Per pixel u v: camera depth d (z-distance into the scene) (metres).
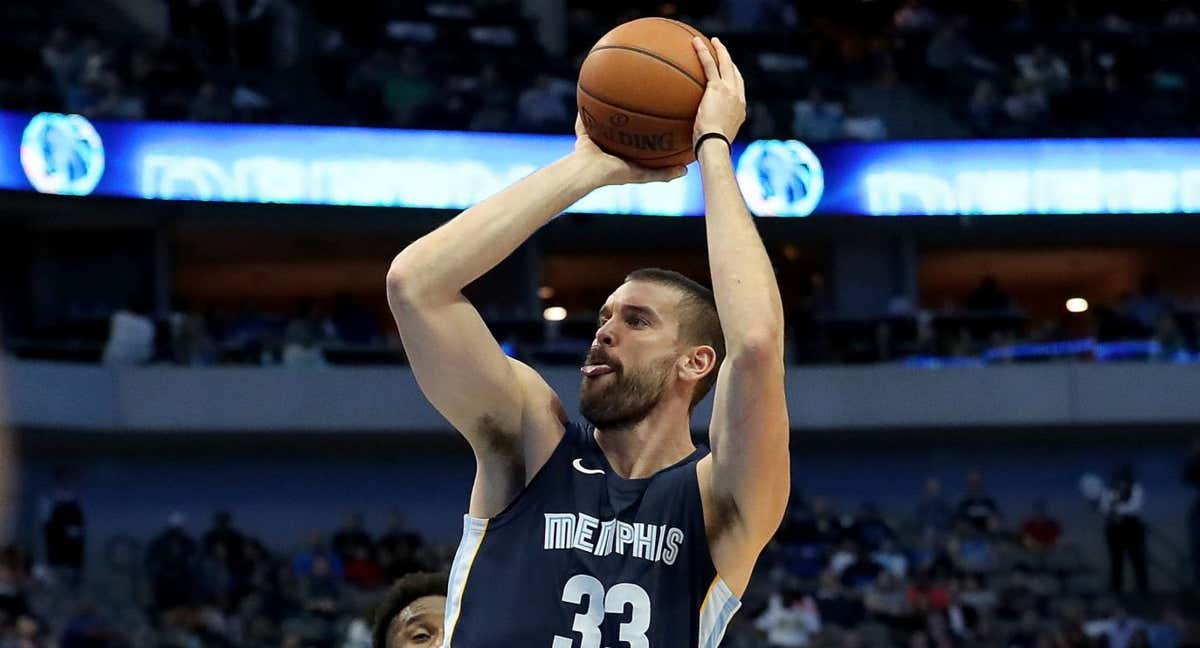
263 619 22.11
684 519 4.25
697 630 4.20
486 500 4.32
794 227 31.91
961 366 30.62
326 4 33.09
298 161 29.25
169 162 28.30
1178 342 30.92
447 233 4.18
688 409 4.46
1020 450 31.91
